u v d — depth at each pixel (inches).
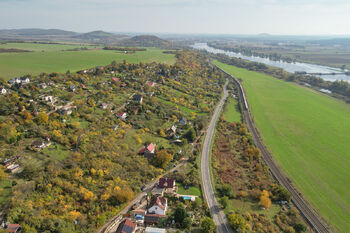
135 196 3312.0
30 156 3297.2
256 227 3002.0
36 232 2326.5
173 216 2928.2
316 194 3937.0
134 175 3688.5
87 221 2687.0
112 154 3959.2
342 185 4200.3
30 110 4515.3
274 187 3895.2
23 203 2556.6
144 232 2679.6
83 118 4822.8
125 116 5536.4
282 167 4687.5
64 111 4746.6
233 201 3508.9
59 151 3595.0
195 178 3865.7
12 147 3356.3
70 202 2819.9
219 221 3038.9
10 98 4648.1
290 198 3659.0
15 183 2748.5
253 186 3949.3
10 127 3659.0
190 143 5206.7
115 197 3090.6
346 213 3528.5
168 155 4202.8
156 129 5438.0
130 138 4714.6
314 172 4564.5
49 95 5393.7
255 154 4872.0
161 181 3545.8
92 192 3065.9
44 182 2913.4
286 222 3181.6
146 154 4293.8
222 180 4020.7
